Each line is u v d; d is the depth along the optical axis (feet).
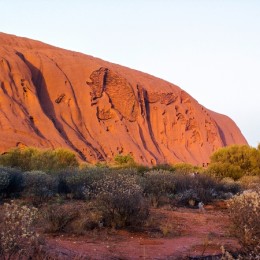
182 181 60.64
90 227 32.99
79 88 260.01
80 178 56.03
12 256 18.11
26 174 56.13
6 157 88.22
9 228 18.12
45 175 56.08
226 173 92.84
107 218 34.63
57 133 215.92
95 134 244.63
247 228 25.93
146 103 303.07
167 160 277.23
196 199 56.13
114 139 247.29
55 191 55.62
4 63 226.79
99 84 266.57
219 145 330.75
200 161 297.33
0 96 205.57
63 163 96.22
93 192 48.08
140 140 266.98
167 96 312.91
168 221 38.75
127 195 35.01
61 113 242.17
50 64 261.24
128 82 281.74
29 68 252.83
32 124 209.56
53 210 33.17
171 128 300.40
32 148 96.12
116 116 260.83
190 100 330.54
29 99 224.53
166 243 29.71
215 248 28.02
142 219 35.53
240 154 100.53
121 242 29.37
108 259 24.27
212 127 333.83
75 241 28.48
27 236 19.02
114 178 44.34
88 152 221.66
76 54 307.58
